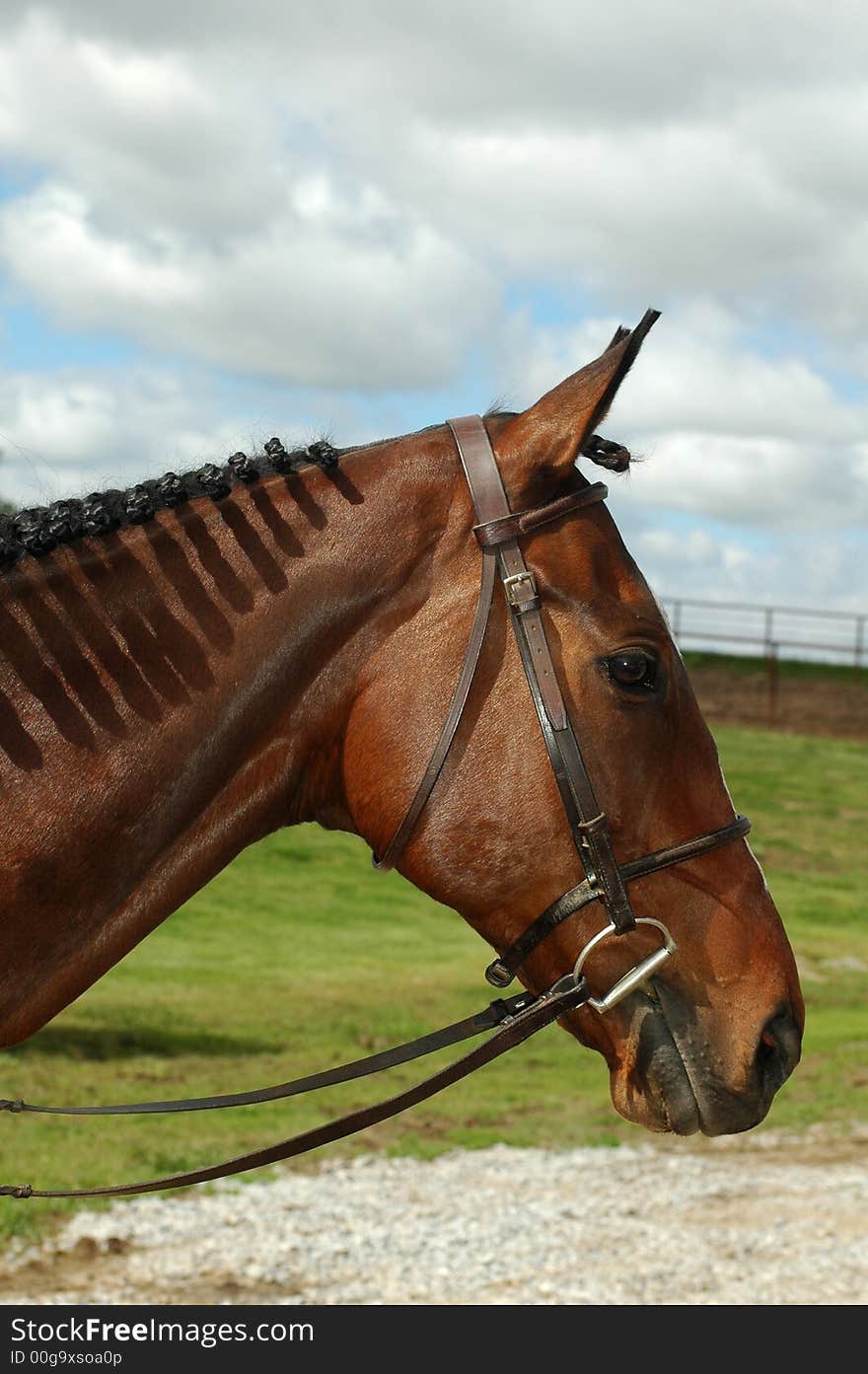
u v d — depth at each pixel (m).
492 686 2.47
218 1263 7.60
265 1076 12.31
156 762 2.39
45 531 2.45
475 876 2.47
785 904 25.25
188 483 2.58
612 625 2.50
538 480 2.54
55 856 2.33
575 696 2.46
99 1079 11.84
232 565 2.49
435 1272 7.50
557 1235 8.25
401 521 2.54
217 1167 2.43
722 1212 8.77
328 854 27.06
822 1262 7.72
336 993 16.70
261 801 2.50
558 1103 12.02
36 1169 9.04
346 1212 8.69
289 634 2.47
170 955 18.81
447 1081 2.47
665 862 2.47
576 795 2.42
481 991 17.22
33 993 2.35
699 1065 2.47
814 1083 12.80
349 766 2.52
